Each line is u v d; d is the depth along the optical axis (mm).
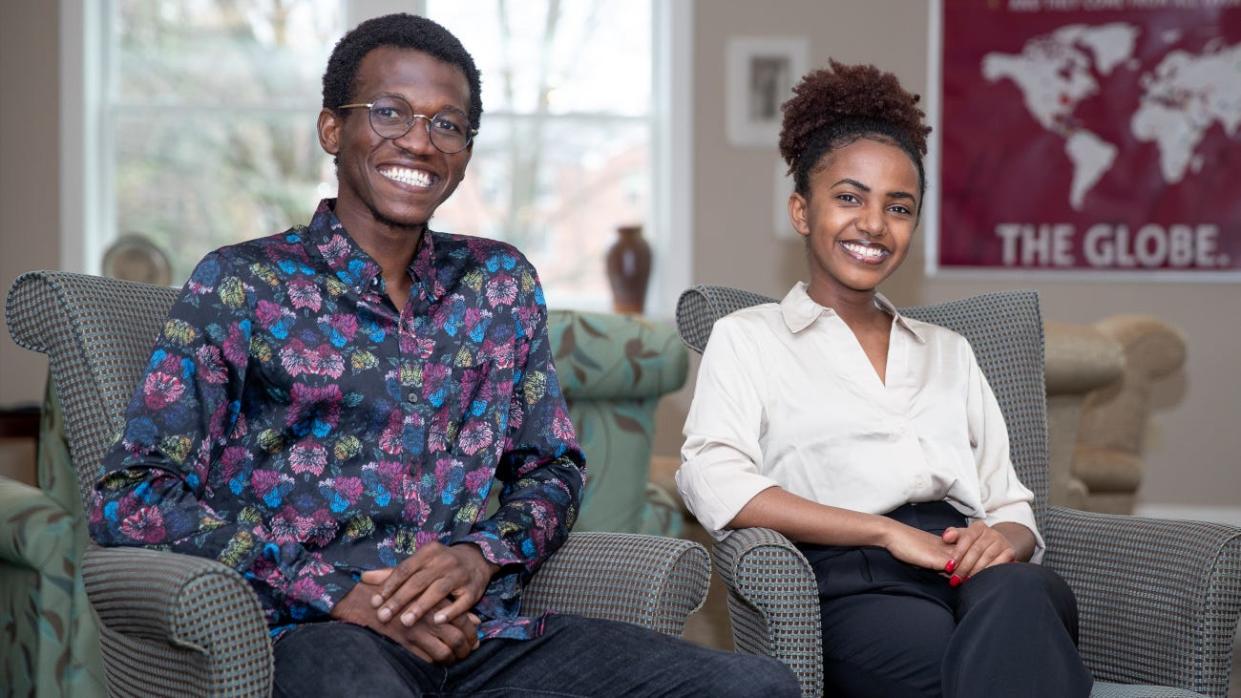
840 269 2055
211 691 1441
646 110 5605
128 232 5398
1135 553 1976
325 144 1849
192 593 1415
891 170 2035
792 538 1897
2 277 5203
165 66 5414
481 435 1786
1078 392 3578
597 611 1754
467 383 1786
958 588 1846
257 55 5445
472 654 1662
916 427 2025
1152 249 5562
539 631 1672
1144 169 5559
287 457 1681
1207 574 1854
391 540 1697
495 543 1678
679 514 3188
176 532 1560
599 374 2883
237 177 5449
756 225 5488
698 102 5469
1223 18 5516
